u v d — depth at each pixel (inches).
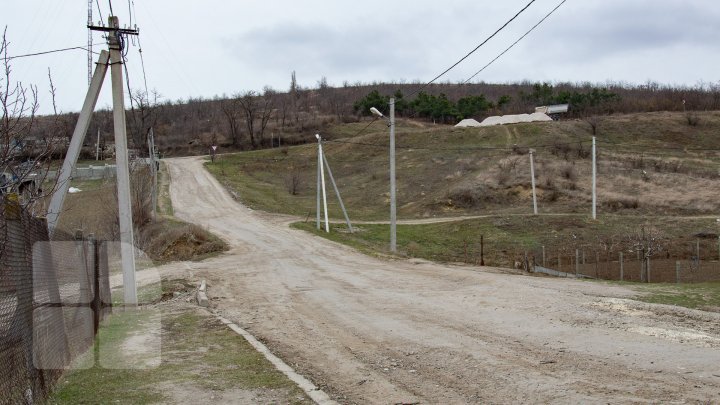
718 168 2571.4
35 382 227.9
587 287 547.2
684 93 4370.1
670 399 216.1
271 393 252.5
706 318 378.9
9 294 199.0
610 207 2118.6
